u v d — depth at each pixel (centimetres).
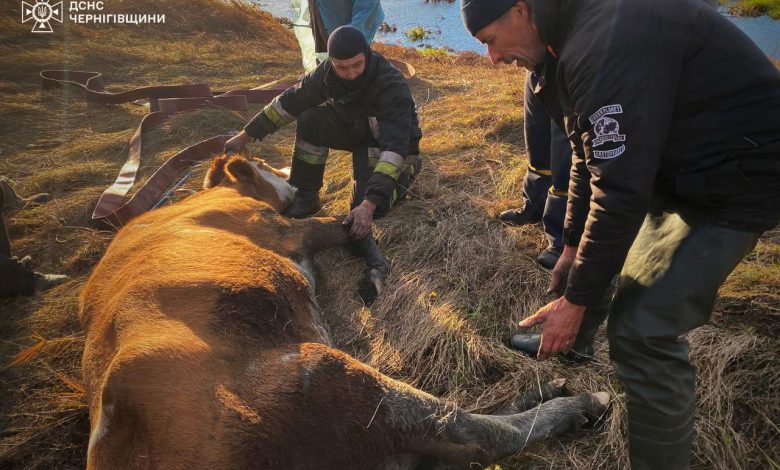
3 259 369
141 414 205
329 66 394
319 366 232
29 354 320
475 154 513
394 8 1664
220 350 228
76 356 335
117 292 265
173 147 582
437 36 1369
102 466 209
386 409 233
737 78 192
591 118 191
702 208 207
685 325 211
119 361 215
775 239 366
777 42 933
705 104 196
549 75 221
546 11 197
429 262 384
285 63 922
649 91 185
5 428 298
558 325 218
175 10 1126
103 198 477
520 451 264
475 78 800
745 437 263
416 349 320
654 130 186
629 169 188
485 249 385
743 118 195
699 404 272
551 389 291
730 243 204
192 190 480
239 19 1140
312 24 644
